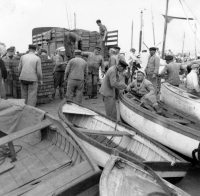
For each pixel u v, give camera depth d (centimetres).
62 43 1201
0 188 290
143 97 583
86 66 764
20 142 413
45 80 872
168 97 692
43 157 355
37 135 417
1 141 335
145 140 437
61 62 938
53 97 966
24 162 346
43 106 851
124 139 480
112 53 891
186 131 420
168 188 263
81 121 564
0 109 443
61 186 256
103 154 334
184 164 366
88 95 992
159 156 406
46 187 255
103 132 426
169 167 352
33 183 296
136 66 1241
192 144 413
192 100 596
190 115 607
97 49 940
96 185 272
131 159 302
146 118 501
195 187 391
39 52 1145
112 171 266
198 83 712
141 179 274
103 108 847
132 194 244
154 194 253
